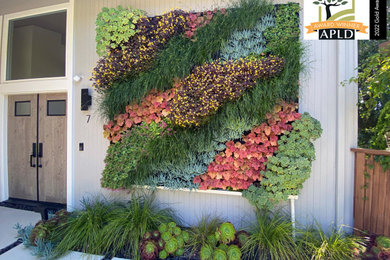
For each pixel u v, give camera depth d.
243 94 2.55
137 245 2.30
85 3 3.39
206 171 2.77
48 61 3.69
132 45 2.98
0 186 3.88
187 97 2.60
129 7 3.08
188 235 2.44
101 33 2.98
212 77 2.58
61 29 3.60
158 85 2.88
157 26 2.92
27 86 3.67
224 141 2.71
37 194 3.81
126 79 2.99
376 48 2.84
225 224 2.31
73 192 3.37
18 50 3.90
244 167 2.63
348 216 2.60
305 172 2.37
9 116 3.96
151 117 2.92
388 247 2.03
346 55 2.61
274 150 2.58
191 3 3.01
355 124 2.60
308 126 2.42
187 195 2.96
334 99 2.64
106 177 3.05
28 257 2.34
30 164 3.83
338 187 2.58
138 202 2.77
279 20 2.64
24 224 3.12
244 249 2.24
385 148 2.43
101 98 3.21
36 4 3.61
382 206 2.27
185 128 2.77
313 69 2.69
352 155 2.59
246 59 2.61
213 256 2.12
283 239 2.21
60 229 2.62
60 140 3.70
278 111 2.56
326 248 2.16
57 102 3.73
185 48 2.79
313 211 2.67
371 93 2.44
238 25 2.70
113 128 3.04
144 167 2.87
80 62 3.40
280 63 2.49
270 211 2.62
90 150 3.31
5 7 3.71
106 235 2.39
